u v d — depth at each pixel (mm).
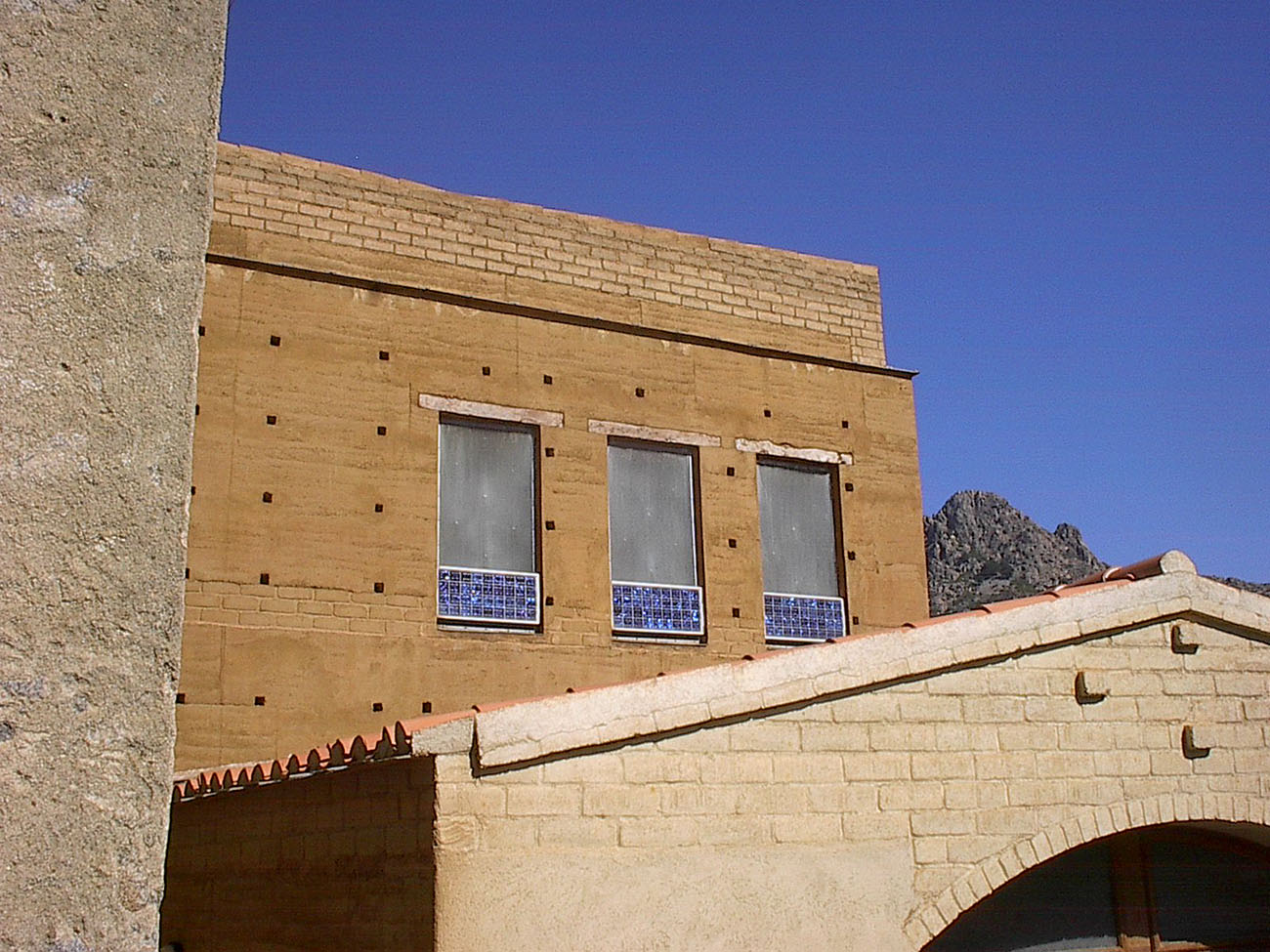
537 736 7863
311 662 15695
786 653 8914
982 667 9648
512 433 17906
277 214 17531
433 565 16750
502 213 19188
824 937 8523
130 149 3623
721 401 19453
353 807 8664
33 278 3393
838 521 20141
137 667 3307
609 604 17828
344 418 16625
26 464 3268
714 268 20812
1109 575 10961
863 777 8969
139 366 3484
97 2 3674
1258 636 10805
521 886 7645
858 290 22219
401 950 7723
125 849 3199
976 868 9195
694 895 8156
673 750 8352
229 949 10484
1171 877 10906
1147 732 10109
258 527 15820
